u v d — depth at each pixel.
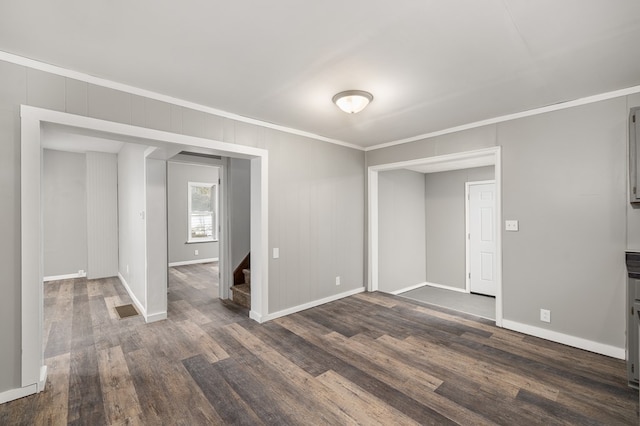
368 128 3.84
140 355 2.73
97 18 1.69
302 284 3.98
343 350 2.82
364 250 4.92
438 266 6.30
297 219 3.93
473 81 2.50
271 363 2.59
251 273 3.71
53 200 5.67
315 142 4.14
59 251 5.73
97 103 2.41
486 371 2.44
